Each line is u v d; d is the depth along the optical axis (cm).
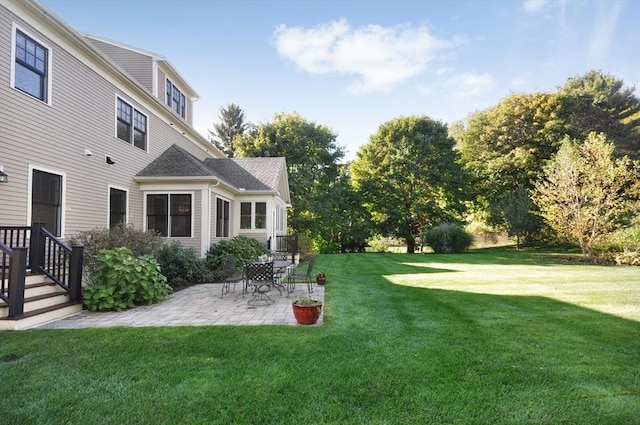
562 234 1483
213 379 320
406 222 2550
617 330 471
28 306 520
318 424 250
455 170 2528
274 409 269
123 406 274
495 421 253
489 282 890
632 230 1330
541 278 951
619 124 2491
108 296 605
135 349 399
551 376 326
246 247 1130
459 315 556
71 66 752
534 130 2420
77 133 771
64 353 386
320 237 2680
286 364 355
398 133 2614
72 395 291
